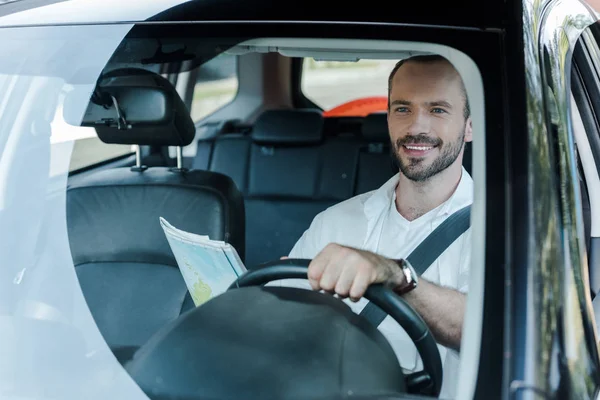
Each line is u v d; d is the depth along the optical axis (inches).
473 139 46.6
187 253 58.6
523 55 47.8
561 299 45.2
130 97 75.0
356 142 140.7
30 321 54.8
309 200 142.2
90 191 83.7
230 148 148.1
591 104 73.0
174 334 45.5
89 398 47.1
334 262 48.6
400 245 69.5
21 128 63.7
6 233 60.8
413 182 68.1
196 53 58.3
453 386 51.7
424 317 54.0
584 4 81.1
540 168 45.8
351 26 50.8
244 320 45.6
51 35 60.2
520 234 43.7
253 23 52.8
